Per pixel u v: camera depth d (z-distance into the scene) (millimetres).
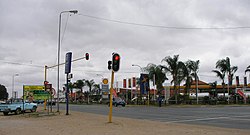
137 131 15008
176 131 14836
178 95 63031
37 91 38688
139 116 27688
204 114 28344
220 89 77812
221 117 24203
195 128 16188
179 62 58469
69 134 14273
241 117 23844
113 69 19250
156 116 27328
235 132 14250
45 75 40562
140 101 65375
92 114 31281
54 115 29609
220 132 14250
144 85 62844
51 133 14867
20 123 21359
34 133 15062
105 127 17000
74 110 42438
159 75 60250
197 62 59938
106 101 79438
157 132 14539
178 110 37625
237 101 59906
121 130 15492
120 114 31078
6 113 36000
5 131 16219
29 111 39750
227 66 59875
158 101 59000
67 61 33719
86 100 100938
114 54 19250
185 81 59375
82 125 18484
